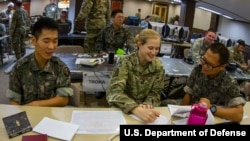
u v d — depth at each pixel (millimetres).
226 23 9773
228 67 3303
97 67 2746
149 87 1872
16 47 5699
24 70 1682
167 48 5383
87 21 4258
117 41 3686
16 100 1680
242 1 6586
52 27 1580
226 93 1814
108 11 4375
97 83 2615
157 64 1874
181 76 2955
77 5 5562
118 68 1817
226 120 1614
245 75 3283
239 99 1722
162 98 2963
